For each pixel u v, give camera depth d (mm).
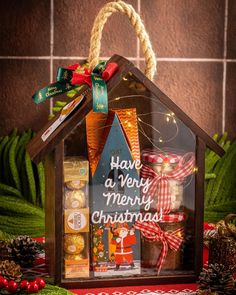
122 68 860
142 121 887
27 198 1333
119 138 870
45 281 898
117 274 896
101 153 868
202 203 906
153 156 888
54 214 867
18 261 981
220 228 977
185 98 1392
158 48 1368
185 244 916
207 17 1379
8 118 1337
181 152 901
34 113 1343
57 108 1319
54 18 1327
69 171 863
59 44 1334
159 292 878
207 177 1369
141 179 889
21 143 1331
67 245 876
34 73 1335
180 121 892
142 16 1353
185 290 888
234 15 1390
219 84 1401
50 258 912
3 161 1330
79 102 879
